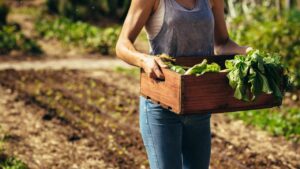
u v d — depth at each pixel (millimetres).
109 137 8078
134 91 11398
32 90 11195
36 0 27156
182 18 3383
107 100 10422
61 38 19109
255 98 3213
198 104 3176
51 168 6840
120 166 6977
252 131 8578
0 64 15094
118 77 12969
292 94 10734
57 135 8141
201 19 3424
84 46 18000
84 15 24953
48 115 9062
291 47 11867
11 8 25906
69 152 7441
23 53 16797
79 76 13008
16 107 9656
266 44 12195
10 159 6957
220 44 3818
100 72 13688
